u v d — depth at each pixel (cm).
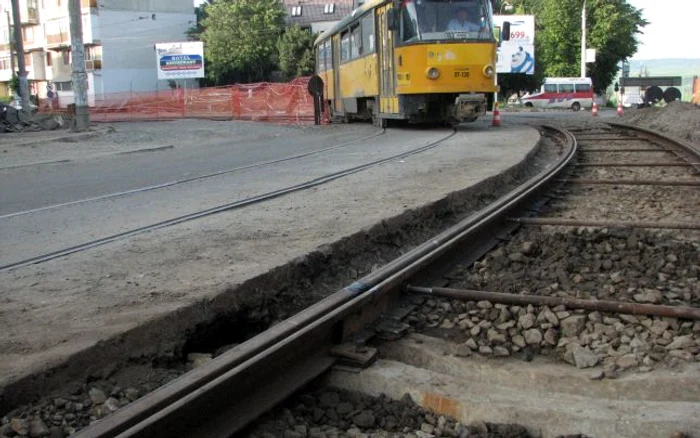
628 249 627
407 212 730
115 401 337
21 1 7400
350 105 2470
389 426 356
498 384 394
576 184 1049
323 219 709
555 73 6494
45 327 402
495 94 1956
